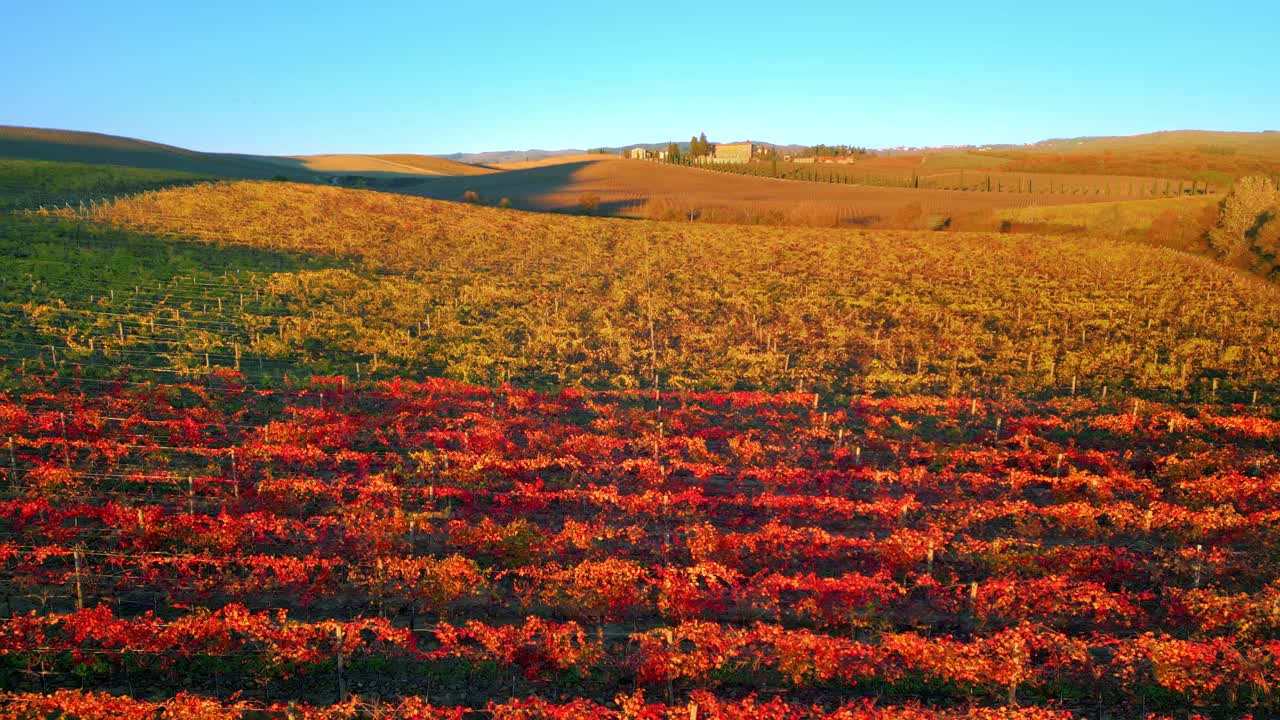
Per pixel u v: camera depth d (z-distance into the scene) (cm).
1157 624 1595
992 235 8388
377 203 8344
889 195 13688
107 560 1683
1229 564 1769
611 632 1561
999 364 3838
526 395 3034
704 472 2288
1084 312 5072
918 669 1412
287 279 4912
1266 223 7469
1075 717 1327
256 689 1343
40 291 4022
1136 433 2794
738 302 5253
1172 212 9075
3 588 1568
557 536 1817
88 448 2202
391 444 2516
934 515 2077
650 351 3994
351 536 1777
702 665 1362
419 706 1218
